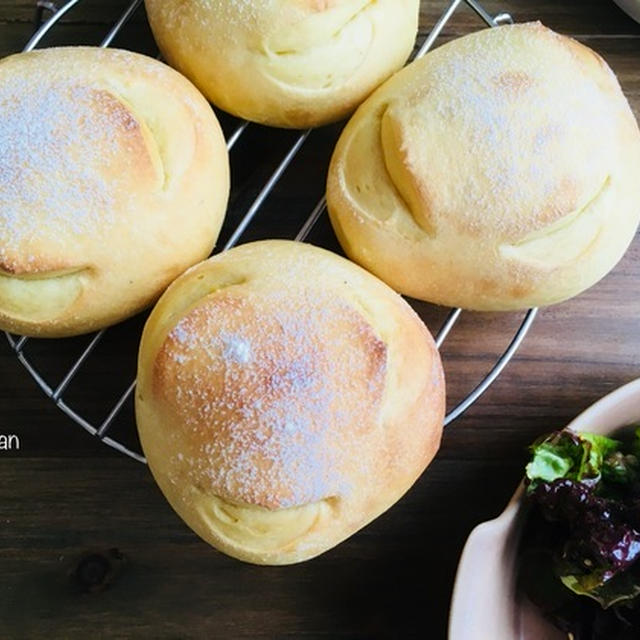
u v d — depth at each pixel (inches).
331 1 11.0
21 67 11.0
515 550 11.2
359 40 11.3
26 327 11.1
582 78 10.9
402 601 12.1
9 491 12.4
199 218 11.2
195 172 11.0
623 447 11.3
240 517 10.2
